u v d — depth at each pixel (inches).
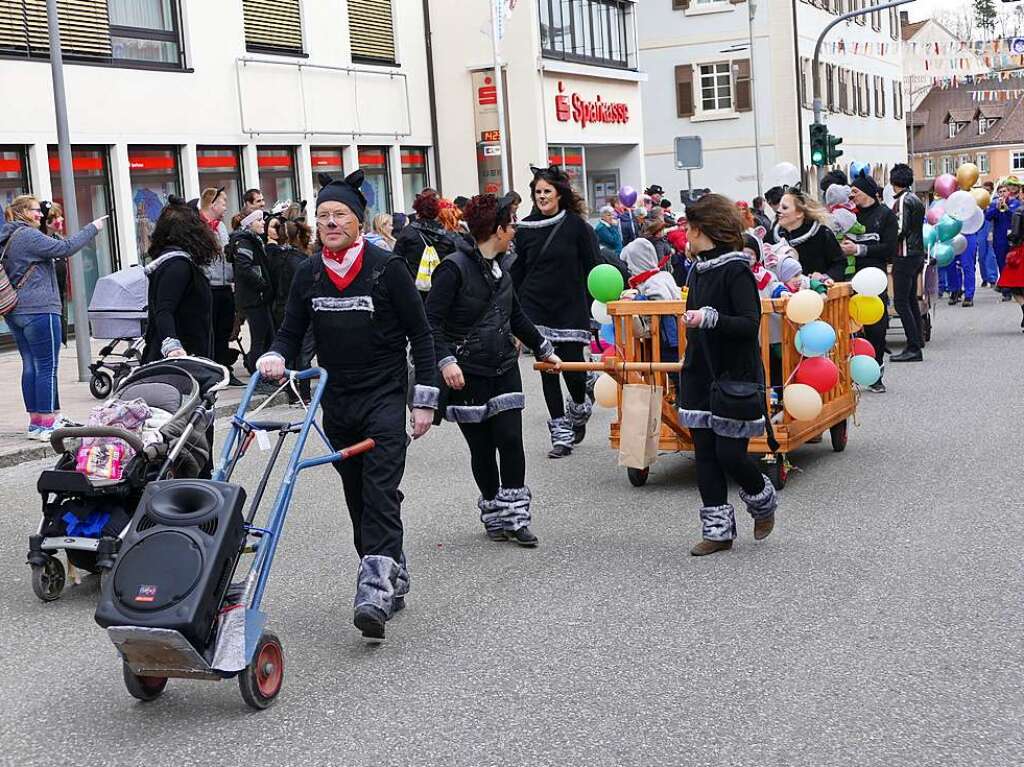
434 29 1136.8
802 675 208.5
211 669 192.5
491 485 304.2
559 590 262.5
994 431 417.7
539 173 400.8
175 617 185.2
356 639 236.8
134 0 828.0
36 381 440.8
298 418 502.9
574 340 402.6
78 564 274.7
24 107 742.5
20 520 348.5
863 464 377.1
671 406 352.2
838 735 184.2
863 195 522.9
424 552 297.7
